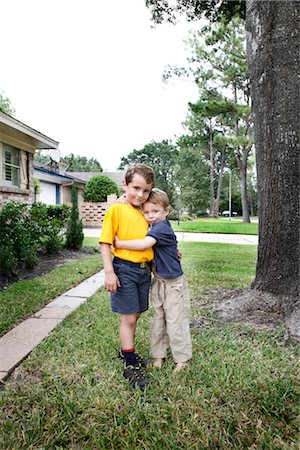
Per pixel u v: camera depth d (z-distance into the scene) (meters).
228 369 2.10
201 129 31.27
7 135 7.86
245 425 1.59
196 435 1.53
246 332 2.71
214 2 6.04
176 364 2.19
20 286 4.34
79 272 5.43
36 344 2.50
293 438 1.53
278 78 3.06
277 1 3.01
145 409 1.69
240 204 44.00
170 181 43.59
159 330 2.21
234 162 34.62
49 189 19.20
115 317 3.12
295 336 2.56
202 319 3.05
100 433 1.54
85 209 17.20
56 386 1.89
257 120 3.28
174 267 2.14
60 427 1.57
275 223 3.18
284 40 3.01
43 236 7.06
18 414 1.68
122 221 2.07
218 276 4.99
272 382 1.92
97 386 1.91
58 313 3.28
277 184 3.14
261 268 3.35
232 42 17.53
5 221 5.51
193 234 13.99
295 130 3.04
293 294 3.05
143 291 2.12
